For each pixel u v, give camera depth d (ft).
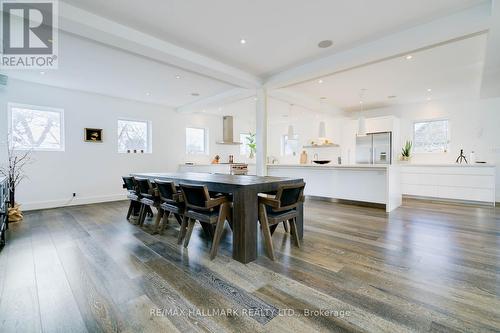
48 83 15.40
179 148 23.30
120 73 13.67
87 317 4.88
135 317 4.87
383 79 14.74
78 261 7.49
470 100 18.70
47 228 11.10
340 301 5.36
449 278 6.30
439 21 8.62
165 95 18.54
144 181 10.82
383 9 8.11
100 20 8.52
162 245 8.87
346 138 24.40
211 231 9.45
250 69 13.48
